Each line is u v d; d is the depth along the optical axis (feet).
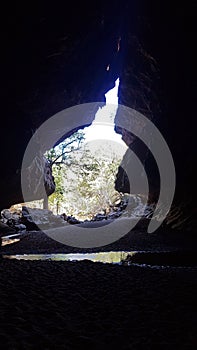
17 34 50.37
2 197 82.17
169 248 67.10
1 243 80.59
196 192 81.61
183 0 54.39
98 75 80.43
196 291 27.40
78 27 58.95
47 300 23.67
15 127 64.85
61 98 71.00
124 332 17.70
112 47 80.18
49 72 61.21
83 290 27.22
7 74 55.21
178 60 63.46
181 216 91.66
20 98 61.31
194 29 56.03
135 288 28.37
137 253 61.98
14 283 28.73
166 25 62.13
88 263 43.21
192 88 63.10
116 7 68.54
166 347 15.61
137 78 83.20
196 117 67.00
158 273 36.24
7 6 45.73
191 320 19.61
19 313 20.24
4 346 15.07
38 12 49.98
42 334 16.96
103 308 22.18
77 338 16.63
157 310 21.75
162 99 77.05
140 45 73.87
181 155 80.23
